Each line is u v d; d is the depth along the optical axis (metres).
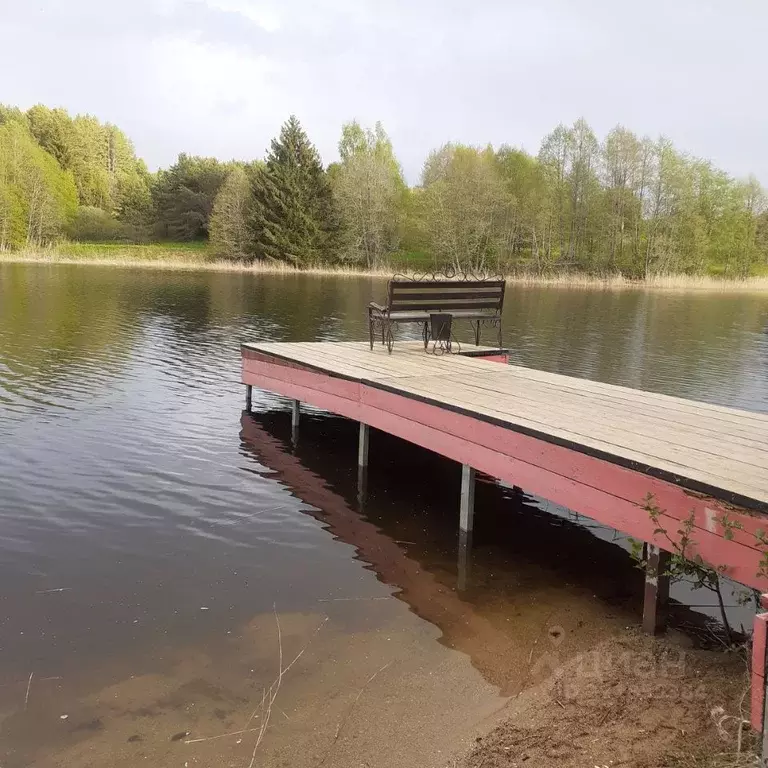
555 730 2.73
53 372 9.90
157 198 65.56
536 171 50.59
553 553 4.72
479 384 5.77
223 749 2.71
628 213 46.62
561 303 24.66
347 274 42.28
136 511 5.18
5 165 50.28
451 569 4.44
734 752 2.42
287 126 48.50
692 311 22.69
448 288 7.64
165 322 15.84
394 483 6.03
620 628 3.67
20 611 3.74
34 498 5.33
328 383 6.60
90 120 85.50
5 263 39.97
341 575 4.30
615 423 4.42
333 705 3.00
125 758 2.65
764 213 46.22
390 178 50.62
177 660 3.32
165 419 7.73
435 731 2.81
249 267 45.75
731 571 3.12
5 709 2.93
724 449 3.83
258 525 5.04
